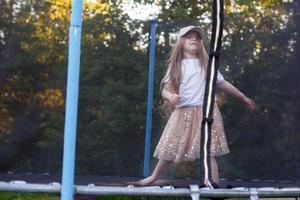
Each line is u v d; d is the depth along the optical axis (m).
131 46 7.80
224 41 7.45
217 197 4.28
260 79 7.16
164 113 7.64
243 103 7.16
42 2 7.08
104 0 7.85
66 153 3.88
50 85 7.02
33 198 8.30
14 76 6.89
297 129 6.82
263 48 7.22
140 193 4.06
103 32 7.73
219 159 7.14
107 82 7.64
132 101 7.70
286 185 6.51
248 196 4.29
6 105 6.82
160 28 7.89
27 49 6.98
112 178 7.17
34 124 6.88
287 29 7.05
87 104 7.53
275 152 6.93
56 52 7.09
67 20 7.13
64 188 3.89
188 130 5.64
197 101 5.68
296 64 6.94
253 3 7.83
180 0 11.97
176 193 4.11
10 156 6.74
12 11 6.94
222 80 5.90
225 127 7.22
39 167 6.80
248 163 7.05
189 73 5.77
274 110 7.02
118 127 7.62
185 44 5.92
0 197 8.31
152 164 7.62
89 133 7.51
